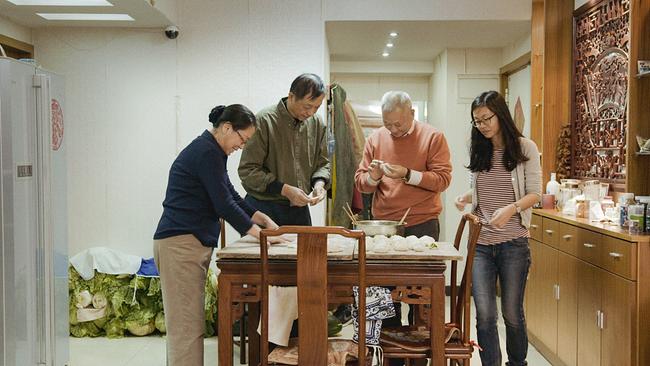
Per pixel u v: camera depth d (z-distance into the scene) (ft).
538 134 15.57
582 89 13.88
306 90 9.24
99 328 14.69
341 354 7.73
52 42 15.30
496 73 19.56
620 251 9.48
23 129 9.52
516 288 9.67
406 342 8.11
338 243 8.37
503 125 9.55
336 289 7.70
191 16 15.34
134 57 15.38
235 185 15.53
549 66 14.37
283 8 15.31
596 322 10.35
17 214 9.33
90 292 14.49
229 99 15.43
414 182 10.18
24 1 13.01
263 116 9.95
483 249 9.83
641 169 10.56
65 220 11.29
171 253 8.66
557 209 13.32
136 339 14.34
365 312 7.40
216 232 9.02
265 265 7.36
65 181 11.27
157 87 15.40
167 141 15.48
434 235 10.68
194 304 8.77
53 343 10.30
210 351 13.64
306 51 15.34
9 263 9.14
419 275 7.62
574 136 14.24
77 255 14.79
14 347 9.32
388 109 10.21
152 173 15.52
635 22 10.46
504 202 9.80
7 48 14.71
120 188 15.56
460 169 19.65
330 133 14.85
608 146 12.49
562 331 11.94
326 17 15.31
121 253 14.89
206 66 15.39
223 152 8.74
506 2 15.26
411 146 10.62
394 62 22.30
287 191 9.66
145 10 13.51
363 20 15.30
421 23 15.64
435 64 21.80
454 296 9.27
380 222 9.34
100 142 15.48
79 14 14.03
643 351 9.14
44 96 9.87
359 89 23.76
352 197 14.49
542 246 13.17
